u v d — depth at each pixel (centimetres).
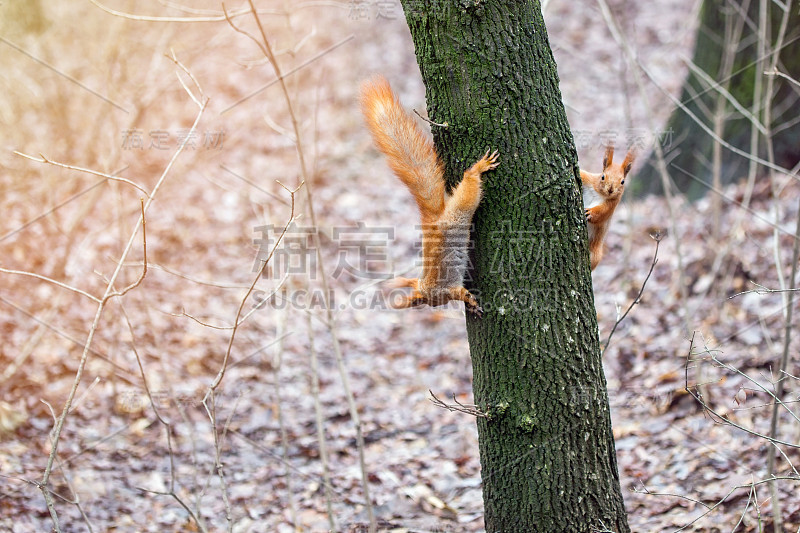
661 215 1234
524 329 524
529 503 545
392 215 1447
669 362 938
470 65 499
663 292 1070
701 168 1231
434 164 545
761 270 1018
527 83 503
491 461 559
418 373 1059
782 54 1120
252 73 1873
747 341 923
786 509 678
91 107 1366
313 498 820
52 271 1191
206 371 1052
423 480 836
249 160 1606
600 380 554
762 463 748
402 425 948
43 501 784
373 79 568
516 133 505
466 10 490
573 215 529
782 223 1069
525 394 532
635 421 867
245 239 1348
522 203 512
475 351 554
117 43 1312
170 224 1388
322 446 725
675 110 1268
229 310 1188
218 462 592
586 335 541
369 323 1180
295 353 1107
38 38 1378
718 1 1175
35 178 1343
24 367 1008
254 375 1052
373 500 805
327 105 1805
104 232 1298
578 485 542
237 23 1792
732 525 677
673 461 788
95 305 1133
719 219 1100
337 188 1534
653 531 695
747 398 834
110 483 829
